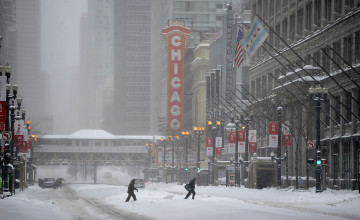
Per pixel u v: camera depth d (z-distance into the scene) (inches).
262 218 1978.3
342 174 4419.3
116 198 3804.1
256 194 3971.5
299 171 5187.0
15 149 4995.1
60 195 4635.8
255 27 4146.2
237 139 5315.0
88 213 2479.1
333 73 4478.3
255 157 4845.0
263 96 5315.0
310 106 4677.7
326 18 4788.4
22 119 4722.0
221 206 2501.2
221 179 6156.5
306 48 5083.7
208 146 6358.3
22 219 2041.1
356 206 2598.4
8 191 3548.2
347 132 4392.2
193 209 2445.9
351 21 4242.1
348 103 4387.3
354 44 4215.1
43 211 2554.1
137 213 2440.9
